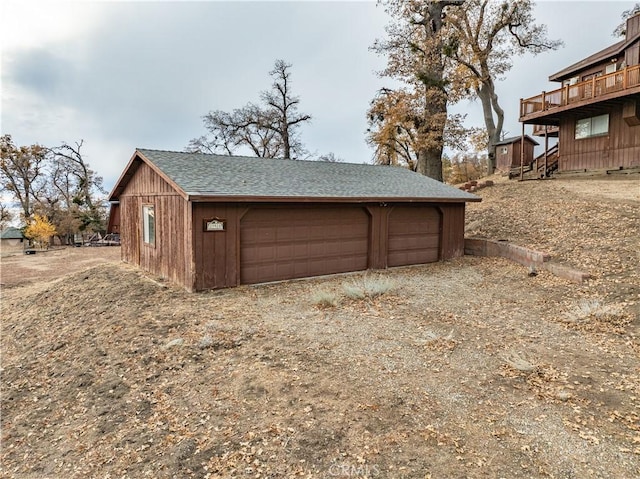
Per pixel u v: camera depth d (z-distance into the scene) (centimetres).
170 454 354
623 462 314
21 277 1422
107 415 435
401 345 557
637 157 1469
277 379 463
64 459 380
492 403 406
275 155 3400
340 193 980
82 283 1023
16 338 753
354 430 364
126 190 1288
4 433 446
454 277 991
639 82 1322
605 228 1024
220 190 809
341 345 558
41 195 3500
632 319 605
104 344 615
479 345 555
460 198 1189
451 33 2020
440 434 356
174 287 888
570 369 476
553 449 332
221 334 600
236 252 890
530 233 1163
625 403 397
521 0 2147
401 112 2130
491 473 305
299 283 945
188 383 473
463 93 2161
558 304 714
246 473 321
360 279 988
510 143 2470
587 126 1675
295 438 357
